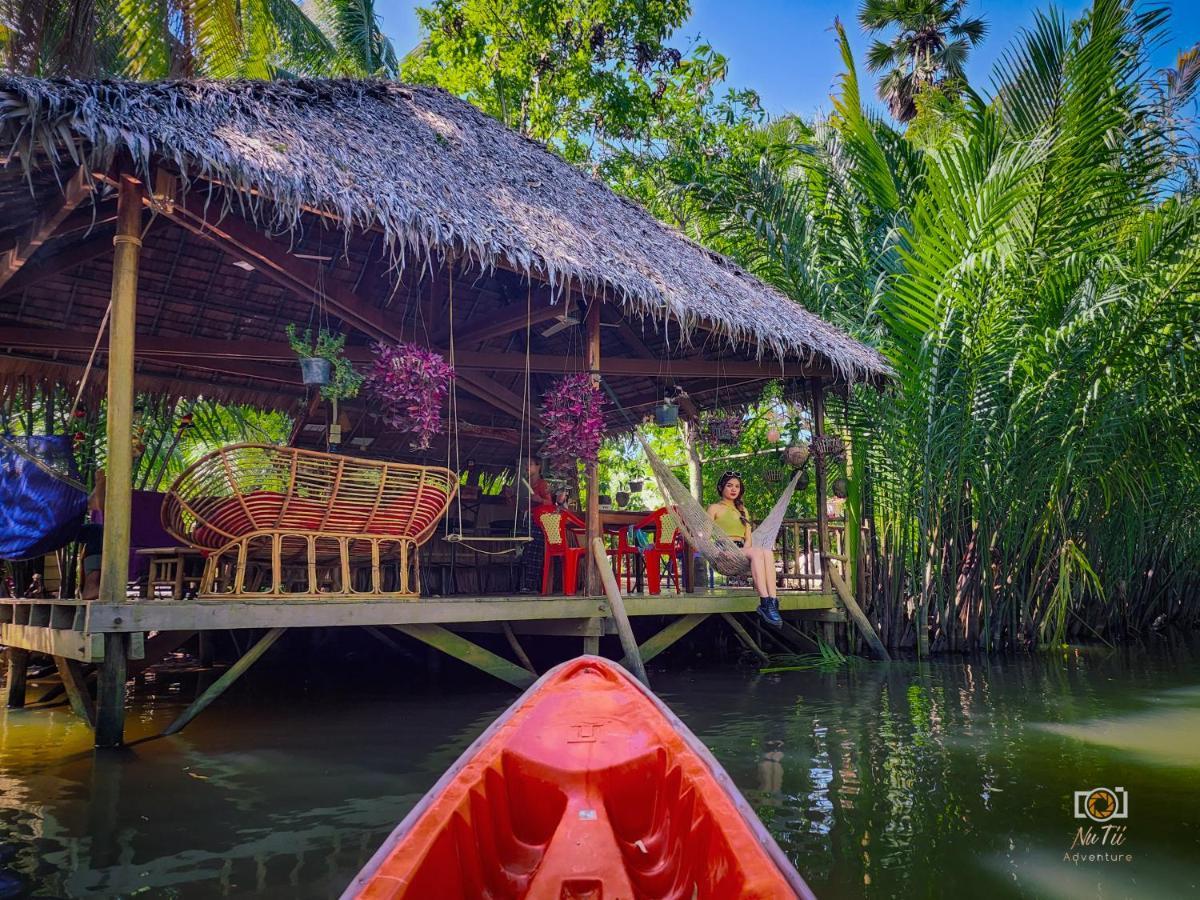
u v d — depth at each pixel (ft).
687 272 23.59
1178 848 9.18
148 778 12.01
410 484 16.40
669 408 23.67
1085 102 24.38
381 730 15.43
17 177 14.19
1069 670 23.43
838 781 11.78
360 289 23.21
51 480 16.70
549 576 22.38
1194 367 25.91
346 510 15.88
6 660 23.52
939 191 25.49
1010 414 26.30
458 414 29.45
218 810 10.48
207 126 14.83
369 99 22.03
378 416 26.23
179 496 14.52
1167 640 32.04
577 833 6.82
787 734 14.92
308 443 26.55
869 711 17.22
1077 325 24.82
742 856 5.48
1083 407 26.05
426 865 5.44
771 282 32.50
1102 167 26.30
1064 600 27.27
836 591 26.27
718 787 6.91
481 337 23.95
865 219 32.01
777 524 22.75
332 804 10.75
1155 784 11.64
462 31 46.70
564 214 21.97
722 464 40.52
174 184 14.52
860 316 30.78
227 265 21.29
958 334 26.14
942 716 16.62
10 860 8.75
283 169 14.82
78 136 12.74
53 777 12.06
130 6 35.40
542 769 7.95
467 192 19.34
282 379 25.12
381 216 15.60
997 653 27.35
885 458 27.96
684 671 23.84
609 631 19.42
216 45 37.17
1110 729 15.33
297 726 15.80
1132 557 31.68
